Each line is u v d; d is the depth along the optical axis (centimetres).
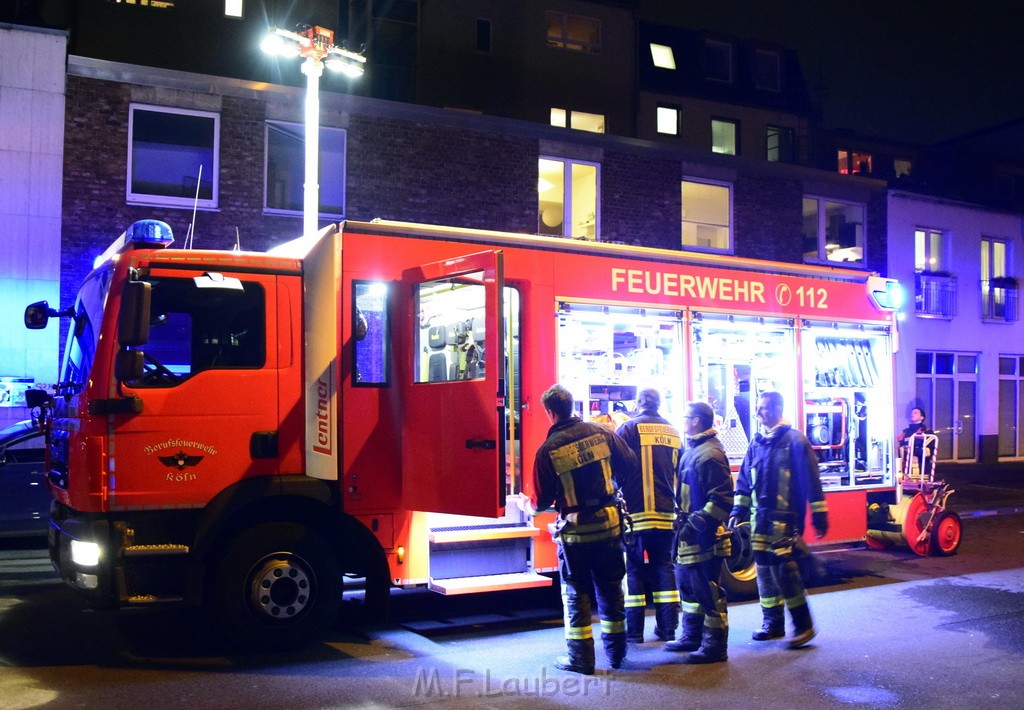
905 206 2292
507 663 583
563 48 2627
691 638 599
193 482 585
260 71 1981
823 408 880
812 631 623
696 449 598
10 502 1012
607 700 506
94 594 561
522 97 2548
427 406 618
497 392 564
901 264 2283
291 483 599
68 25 1848
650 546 626
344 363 627
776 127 3014
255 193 1590
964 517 1388
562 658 571
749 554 785
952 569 931
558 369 715
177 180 1559
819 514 621
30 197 1484
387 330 645
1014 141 2911
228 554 586
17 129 1482
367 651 612
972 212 2419
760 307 841
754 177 2067
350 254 638
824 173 2144
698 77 2908
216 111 1574
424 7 2430
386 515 632
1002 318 2472
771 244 2078
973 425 2422
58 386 664
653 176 1944
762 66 3069
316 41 1216
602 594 568
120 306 581
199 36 1936
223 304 608
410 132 1702
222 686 528
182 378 590
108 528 562
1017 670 569
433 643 636
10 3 1814
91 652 602
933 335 2331
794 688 530
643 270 772
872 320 923
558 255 727
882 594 805
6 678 542
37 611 721
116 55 1872
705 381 795
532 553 681
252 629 589
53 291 1489
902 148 3155
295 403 614
